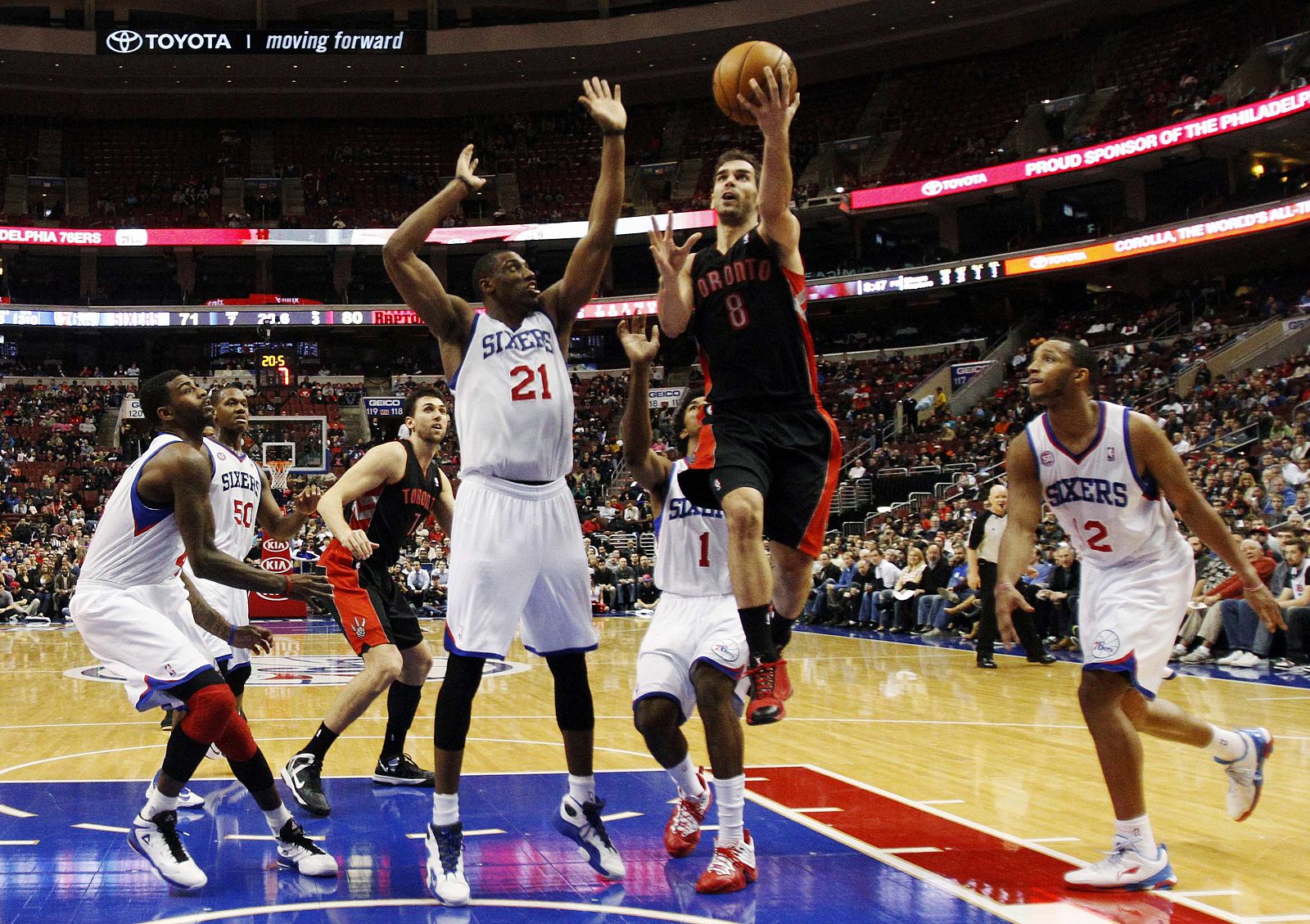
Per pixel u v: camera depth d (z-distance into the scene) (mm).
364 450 30281
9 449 29406
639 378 4199
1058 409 3850
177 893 3596
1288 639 10516
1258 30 28219
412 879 3783
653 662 4086
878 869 3838
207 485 3982
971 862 3920
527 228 32500
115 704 8633
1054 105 30719
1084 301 31328
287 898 3549
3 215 33000
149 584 4086
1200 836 4277
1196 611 11328
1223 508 15047
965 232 32938
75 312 31609
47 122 36125
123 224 32875
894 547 16828
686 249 3840
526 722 7543
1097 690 3736
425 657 5441
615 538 24312
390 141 37250
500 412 3713
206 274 36875
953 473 23391
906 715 7559
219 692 3725
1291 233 26828
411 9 36219
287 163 36469
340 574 5227
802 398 3822
